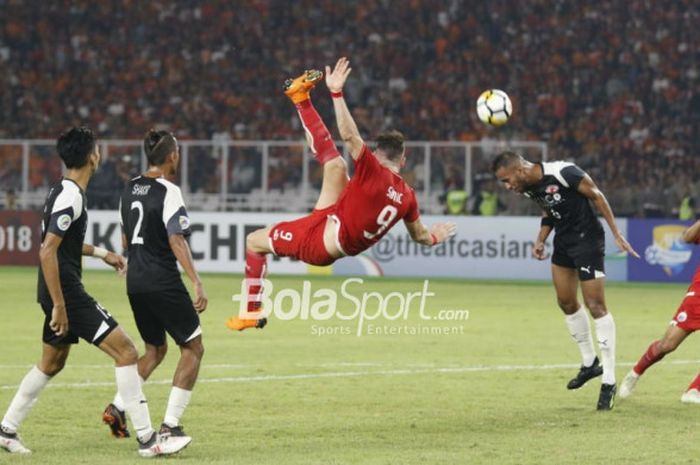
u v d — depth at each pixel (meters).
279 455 15.50
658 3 76.56
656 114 71.06
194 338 15.99
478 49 76.19
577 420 18.48
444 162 53.72
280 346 28.06
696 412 19.27
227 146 55.78
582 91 73.19
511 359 26.03
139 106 74.69
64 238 15.22
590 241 20.03
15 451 15.55
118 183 55.41
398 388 21.81
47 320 15.48
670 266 49.81
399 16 78.62
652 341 29.73
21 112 74.56
